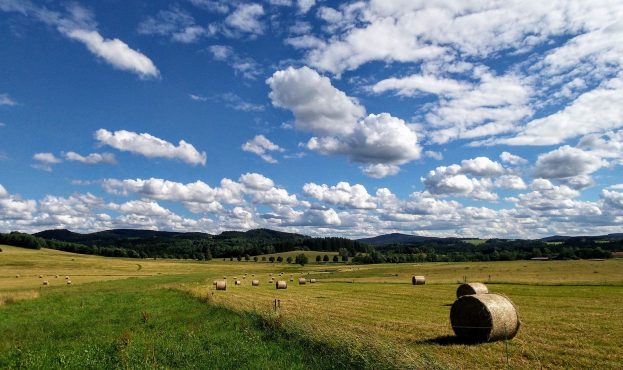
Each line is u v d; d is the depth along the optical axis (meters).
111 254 185.00
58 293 44.88
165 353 15.35
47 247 178.12
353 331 19.56
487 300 19.72
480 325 19.22
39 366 14.16
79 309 30.00
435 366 12.36
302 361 13.71
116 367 13.80
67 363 14.45
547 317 25.73
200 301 31.83
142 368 13.63
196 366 13.69
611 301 34.06
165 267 136.38
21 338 20.03
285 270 131.12
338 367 12.78
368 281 73.75
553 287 48.56
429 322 24.50
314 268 139.88
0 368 14.25
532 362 15.26
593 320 24.22
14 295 38.78
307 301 37.56
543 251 157.38
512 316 19.50
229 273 114.75
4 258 125.44
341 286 62.12
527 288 48.00
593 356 15.87
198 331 19.44
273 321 18.95
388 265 143.38
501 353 16.69
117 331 20.72
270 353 14.73
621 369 14.17
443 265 121.81
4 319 25.84
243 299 39.38
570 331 20.92
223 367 13.45
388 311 29.92
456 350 17.31
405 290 51.25
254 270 131.38
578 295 39.31
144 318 24.03
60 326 23.03
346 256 188.88
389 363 12.23
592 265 91.38
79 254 163.38
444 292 47.47
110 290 48.19
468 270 93.56
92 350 16.00
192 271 122.69
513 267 96.44
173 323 22.30
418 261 168.88
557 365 14.81
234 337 17.48
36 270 104.62
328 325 21.41
